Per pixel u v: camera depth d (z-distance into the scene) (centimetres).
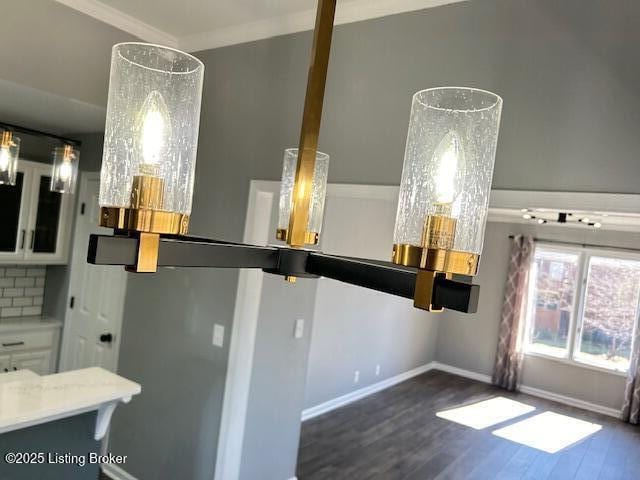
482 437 469
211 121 276
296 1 226
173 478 279
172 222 58
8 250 342
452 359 725
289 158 105
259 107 254
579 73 159
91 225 359
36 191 356
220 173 269
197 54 283
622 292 607
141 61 59
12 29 226
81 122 315
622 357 603
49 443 195
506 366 664
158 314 295
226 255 74
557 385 637
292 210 88
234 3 234
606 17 155
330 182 221
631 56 149
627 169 147
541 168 164
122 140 58
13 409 169
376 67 209
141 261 56
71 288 372
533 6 170
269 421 295
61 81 245
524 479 389
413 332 663
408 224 65
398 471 379
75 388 195
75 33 248
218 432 262
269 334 287
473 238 61
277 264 85
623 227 582
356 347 540
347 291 513
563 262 648
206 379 269
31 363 362
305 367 321
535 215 498
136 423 301
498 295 689
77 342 363
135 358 305
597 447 472
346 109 218
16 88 236
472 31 184
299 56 239
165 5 244
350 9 218
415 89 197
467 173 61
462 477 381
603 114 153
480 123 62
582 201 155
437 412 532
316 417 480
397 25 205
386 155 204
